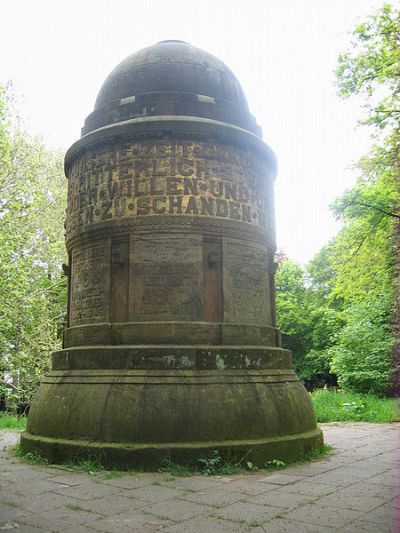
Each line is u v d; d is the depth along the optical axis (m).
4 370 24.83
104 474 9.32
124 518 6.76
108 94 13.49
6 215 22.98
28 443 11.06
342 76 17.70
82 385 10.98
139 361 10.76
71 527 6.42
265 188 13.43
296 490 8.12
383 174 19.62
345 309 31.70
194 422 10.05
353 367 26.00
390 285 22.22
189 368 10.73
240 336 11.68
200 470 9.55
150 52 13.49
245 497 7.72
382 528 6.24
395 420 18.53
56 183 31.48
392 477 9.02
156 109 12.50
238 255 12.22
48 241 28.19
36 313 24.97
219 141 12.34
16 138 28.09
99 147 12.59
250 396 10.70
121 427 10.04
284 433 10.81
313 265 45.00
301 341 43.78
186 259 11.59
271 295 13.52
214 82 13.30
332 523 6.45
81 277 12.62
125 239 11.96
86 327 11.89
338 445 12.75
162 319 11.34
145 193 11.86
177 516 6.82
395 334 25.62
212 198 12.02
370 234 19.19
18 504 7.47
